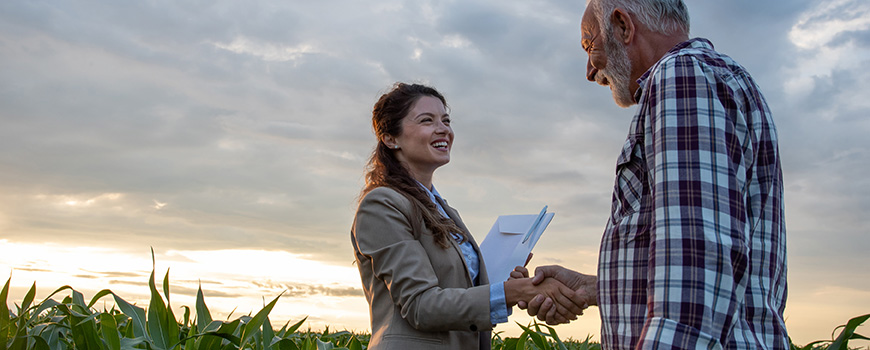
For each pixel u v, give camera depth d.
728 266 1.05
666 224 1.11
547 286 1.98
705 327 1.02
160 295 2.03
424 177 2.45
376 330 2.04
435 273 2.04
